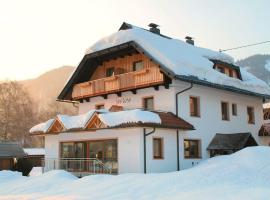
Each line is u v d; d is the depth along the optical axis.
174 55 24.33
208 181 16.03
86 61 27.70
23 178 21.55
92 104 28.73
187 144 24.30
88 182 17.81
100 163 22.91
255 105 31.38
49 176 20.19
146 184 15.98
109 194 14.80
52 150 26.39
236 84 27.86
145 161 21.06
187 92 24.55
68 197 14.68
